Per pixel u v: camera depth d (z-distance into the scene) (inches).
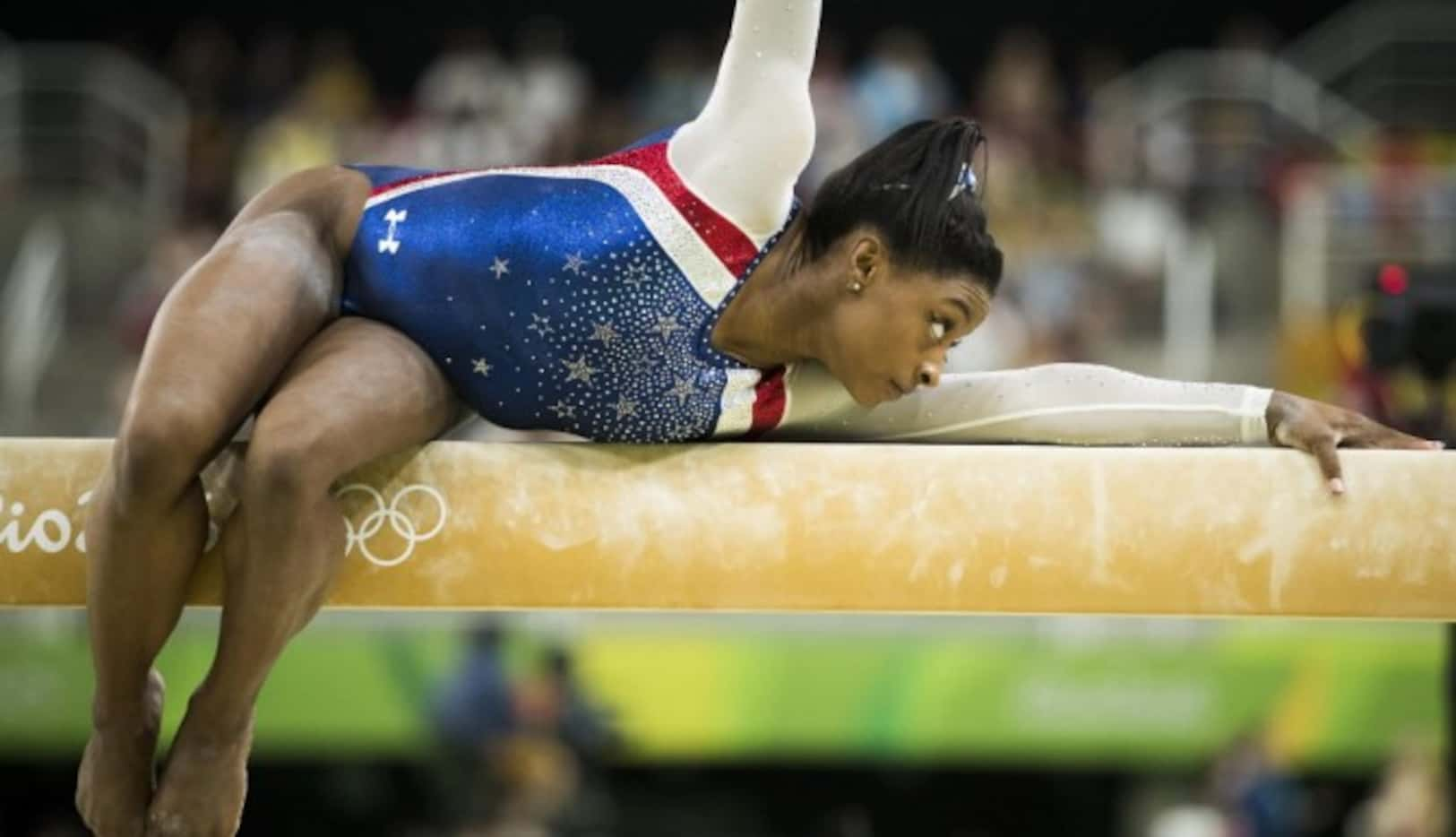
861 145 1028.5
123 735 250.8
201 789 246.1
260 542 240.7
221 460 261.4
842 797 878.4
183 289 253.8
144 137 1092.5
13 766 881.5
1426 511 267.7
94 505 245.6
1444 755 674.2
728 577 267.9
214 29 1309.1
